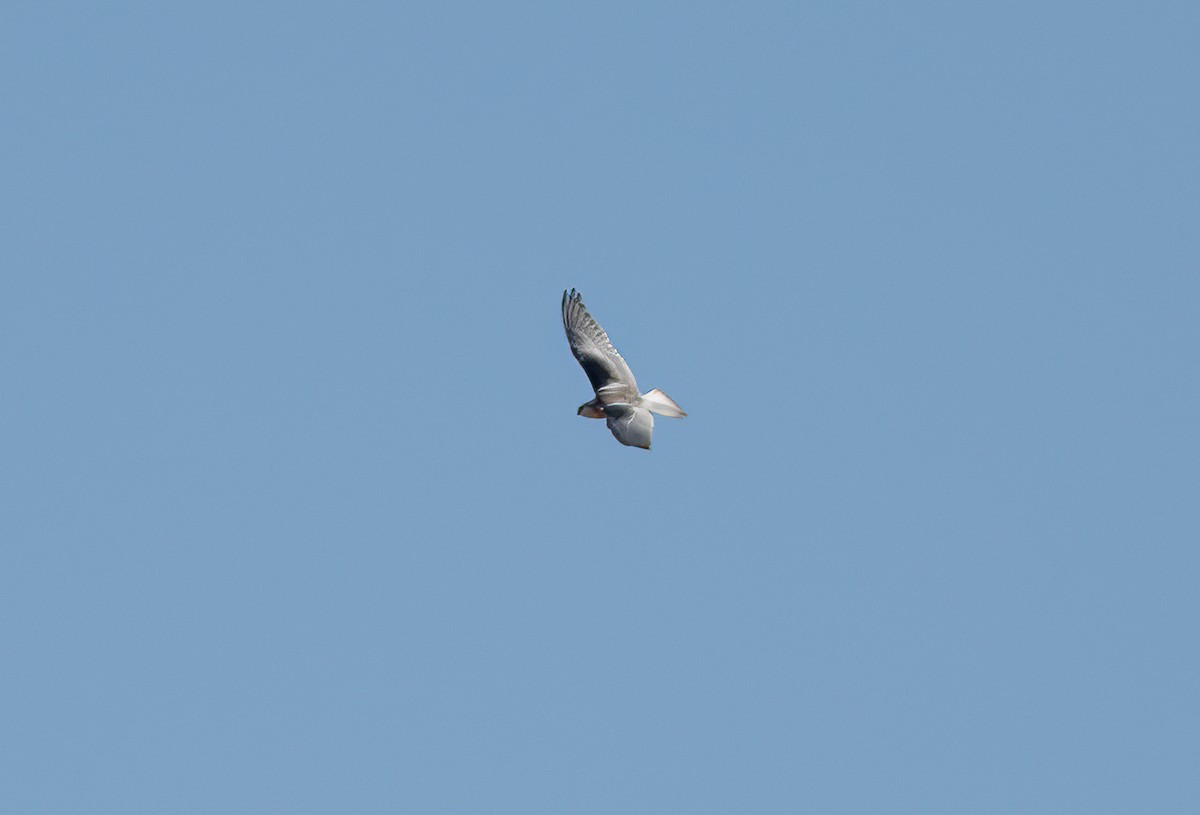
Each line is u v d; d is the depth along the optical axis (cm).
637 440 4831
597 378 4953
